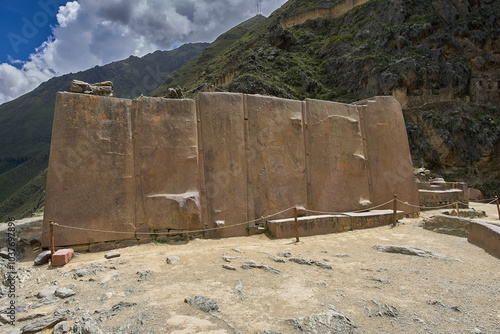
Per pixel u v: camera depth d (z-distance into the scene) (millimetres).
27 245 6309
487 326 3184
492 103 33844
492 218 10461
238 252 5848
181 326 3186
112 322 3299
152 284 4348
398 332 3105
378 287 4270
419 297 3939
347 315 3449
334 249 6254
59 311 3535
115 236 6387
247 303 3736
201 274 4723
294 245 6488
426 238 7129
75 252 6078
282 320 3307
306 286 4277
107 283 4410
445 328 3174
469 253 5930
